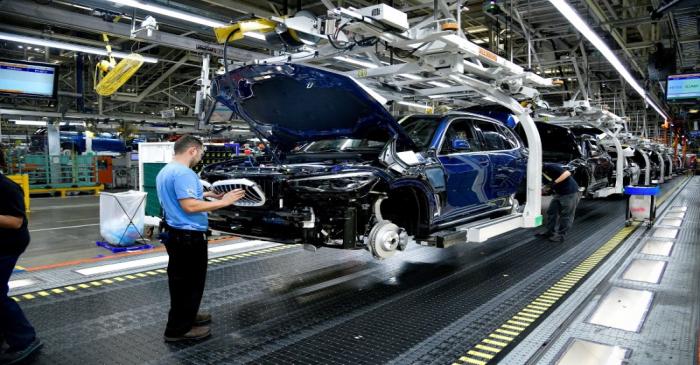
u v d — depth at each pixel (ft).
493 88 18.03
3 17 41.52
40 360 10.09
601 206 40.65
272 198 12.91
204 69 23.67
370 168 13.01
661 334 11.83
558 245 23.27
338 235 12.77
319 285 15.96
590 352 10.77
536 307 13.83
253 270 17.76
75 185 54.08
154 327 12.00
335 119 15.12
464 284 16.30
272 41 14.75
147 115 73.72
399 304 14.07
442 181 15.60
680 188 62.13
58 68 45.44
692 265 18.99
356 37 14.05
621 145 39.32
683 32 37.09
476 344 11.11
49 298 14.21
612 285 16.22
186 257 10.78
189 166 11.22
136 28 35.35
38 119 69.21
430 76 17.57
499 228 17.35
